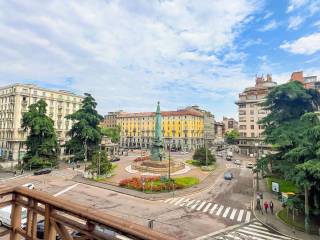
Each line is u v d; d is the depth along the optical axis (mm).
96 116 64938
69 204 2889
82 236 2748
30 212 3373
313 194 20766
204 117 120312
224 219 23609
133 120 122375
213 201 29734
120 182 36500
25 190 3434
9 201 3580
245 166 58750
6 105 70812
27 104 69438
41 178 42875
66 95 80438
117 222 2432
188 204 28328
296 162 23844
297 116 31031
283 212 25719
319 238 19375
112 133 98438
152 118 116125
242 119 82562
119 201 29031
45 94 74250
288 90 29344
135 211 25406
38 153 53438
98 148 63750
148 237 2152
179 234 19656
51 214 3078
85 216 2666
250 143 80000
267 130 33188
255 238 19281
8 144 68188
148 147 114562
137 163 53812
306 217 20391
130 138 121938
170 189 34219
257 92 80688
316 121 22984
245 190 35406
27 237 3326
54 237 3086
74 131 63344
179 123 108688
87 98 64062
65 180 41344
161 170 46031
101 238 2525
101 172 42375
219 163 64375
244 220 23422
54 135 55812
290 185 36281
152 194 32156
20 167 53344
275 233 20391
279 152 29891
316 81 67625
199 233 20000
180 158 74812
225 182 40719
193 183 37906
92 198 30188
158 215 24297
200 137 114750
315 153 19688
